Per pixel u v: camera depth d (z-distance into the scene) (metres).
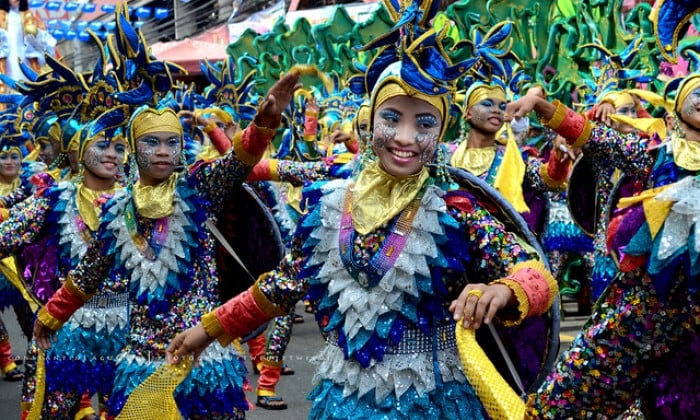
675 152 3.44
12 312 10.27
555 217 7.99
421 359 2.81
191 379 3.62
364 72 3.02
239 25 17.44
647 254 2.40
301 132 8.99
